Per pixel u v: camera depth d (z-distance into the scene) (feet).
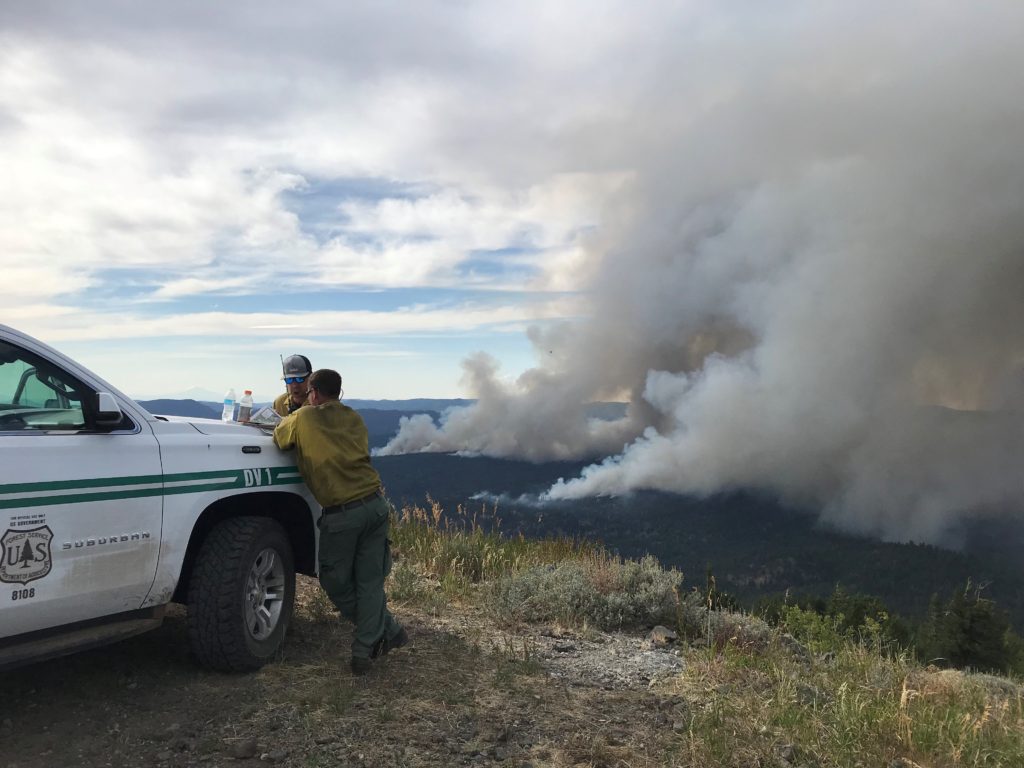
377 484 14.97
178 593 14.29
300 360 17.10
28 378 11.38
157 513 12.53
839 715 13.69
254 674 13.87
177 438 13.26
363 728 11.86
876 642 22.07
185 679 13.41
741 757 11.80
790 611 25.54
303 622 17.71
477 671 15.37
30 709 11.77
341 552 14.48
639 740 12.39
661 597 21.84
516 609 21.07
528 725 12.67
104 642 12.08
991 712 15.74
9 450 10.61
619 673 16.65
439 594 22.18
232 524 13.89
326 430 14.61
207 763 10.39
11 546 10.39
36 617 10.78
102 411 11.76
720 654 18.10
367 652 14.24
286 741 11.21
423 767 10.77
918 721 13.87
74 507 11.23
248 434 14.94
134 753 10.55
